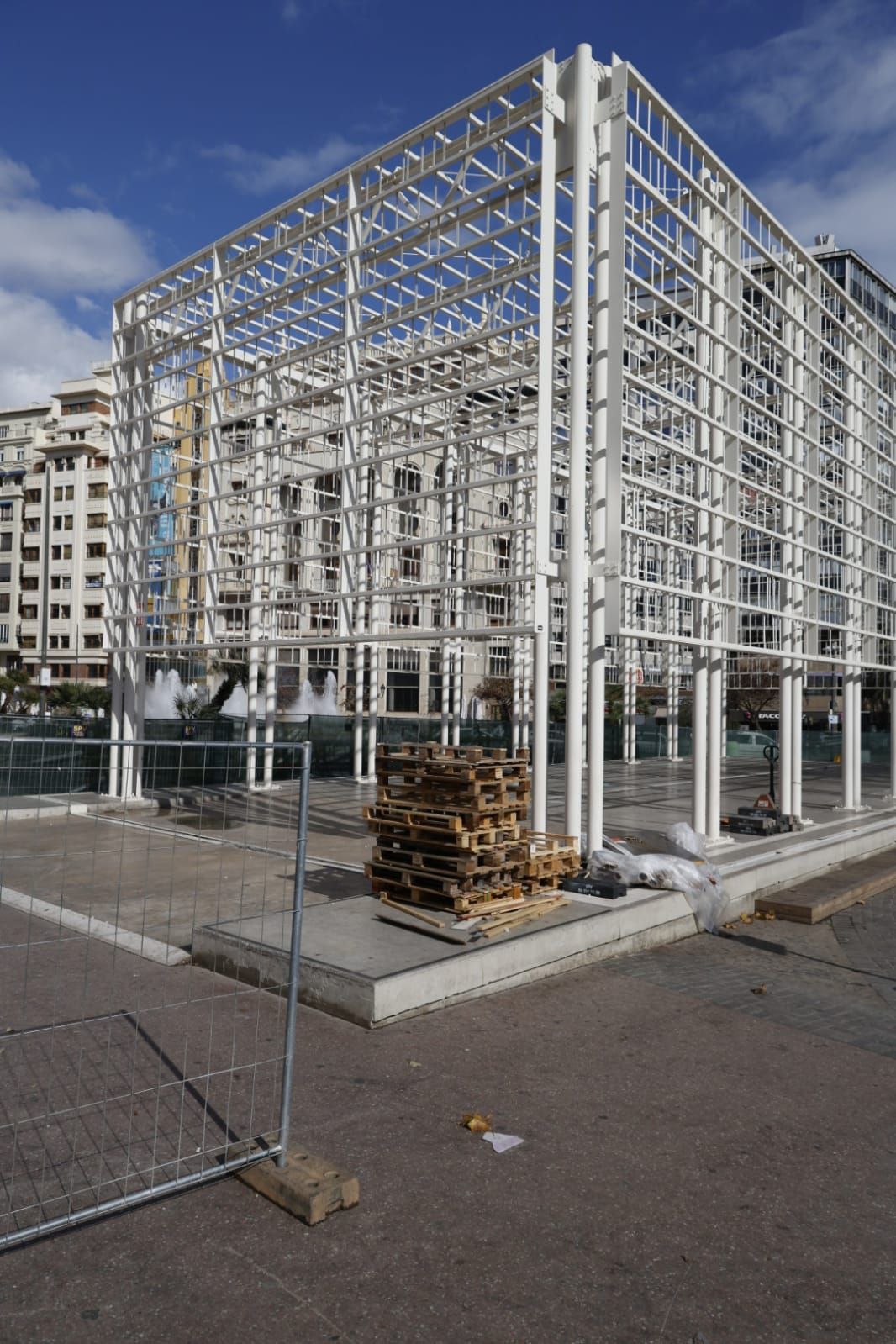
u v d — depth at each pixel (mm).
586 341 8820
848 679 15922
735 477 10781
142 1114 4258
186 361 15172
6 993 6008
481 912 6898
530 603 9094
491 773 7129
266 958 6219
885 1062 5441
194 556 17375
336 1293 3080
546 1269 3244
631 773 23734
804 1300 3119
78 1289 3066
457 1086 4793
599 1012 6105
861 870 11578
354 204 10883
